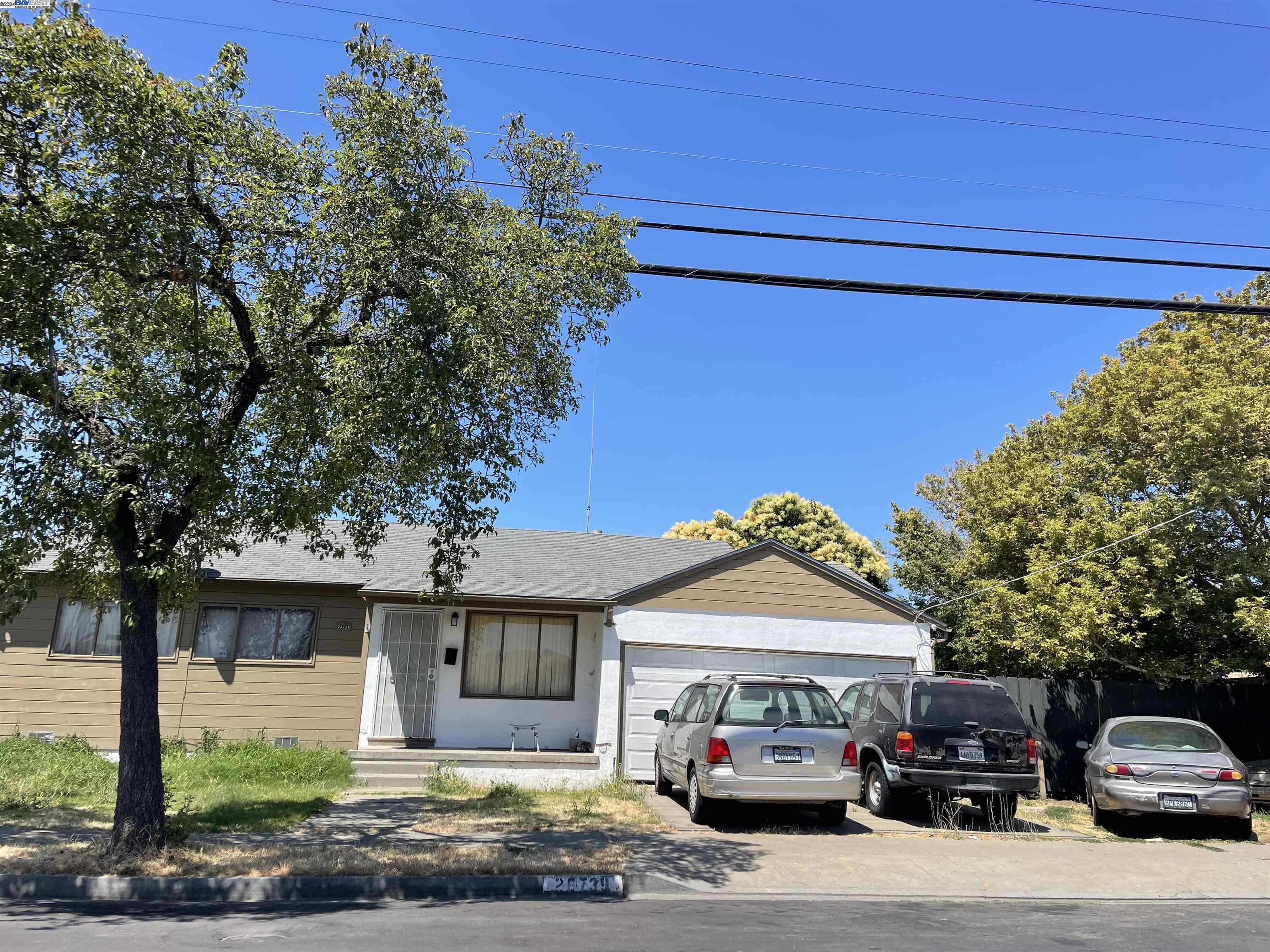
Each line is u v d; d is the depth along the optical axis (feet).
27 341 21.48
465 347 26.22
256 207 25.48
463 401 27.43
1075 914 22.65
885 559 116.78
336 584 48.24
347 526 32.32
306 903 22.52
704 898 23.38
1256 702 49.11
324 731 47.67
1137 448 51.57
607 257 30.96
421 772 43.29
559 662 51.08
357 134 26.58
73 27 23.67
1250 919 22.50
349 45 26.68
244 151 25.63
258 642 48.19
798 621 49.32
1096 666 54.70
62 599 47.11
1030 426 72.49
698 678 47.96
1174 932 20.75
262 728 47.14
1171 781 33.78
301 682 48.01
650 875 24.82
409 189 27.14
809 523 121.80
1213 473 45.37
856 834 32.37
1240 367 49.37
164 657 47.29
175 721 46.65
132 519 25.73
